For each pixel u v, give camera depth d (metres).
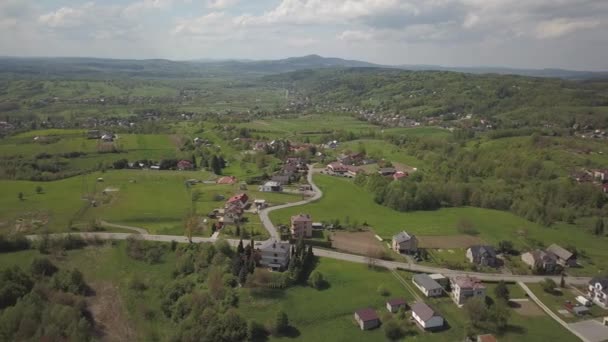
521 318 110.00
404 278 128.00
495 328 104.44
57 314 105.00
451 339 100.75
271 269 129.50
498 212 194.62
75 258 139.12
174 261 137.62
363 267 133.75
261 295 115.12
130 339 104.25
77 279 122.44
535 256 137.75
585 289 126.06
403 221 177.88
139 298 119.12
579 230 179.25
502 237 163.12
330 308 111.50
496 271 135.50
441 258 142.88
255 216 175.12
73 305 113.38
